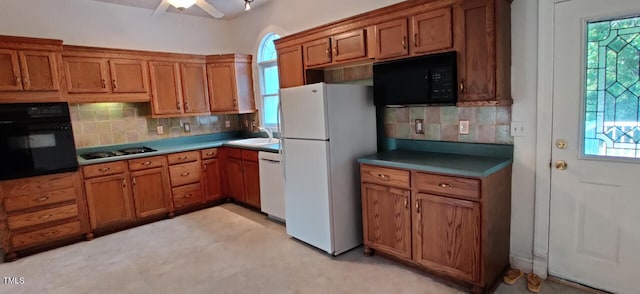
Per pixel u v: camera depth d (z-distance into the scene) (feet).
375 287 8.05
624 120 6.78
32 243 10.71
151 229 12.46
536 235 8.04
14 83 10.34
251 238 11.27
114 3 13.58
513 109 8.01
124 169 12.44
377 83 9.33
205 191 14.61
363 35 9.60
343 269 8.97
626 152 6.82
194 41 15.83
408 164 8.18
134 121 14.35
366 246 9.62
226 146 14.87
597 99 7.02
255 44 15.55
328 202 9.46
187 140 15.85
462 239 7.52
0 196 10.16
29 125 10.52
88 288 8.56
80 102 12.16
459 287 7.88
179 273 9.14
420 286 8.02
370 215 9.32
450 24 7.85
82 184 11.60
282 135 10.64
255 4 14.49
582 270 7.59
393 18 8.85
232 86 15.38
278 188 12.26
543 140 7.68
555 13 7.23
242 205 14.97
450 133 9.30
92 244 11.34
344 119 9.61
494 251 7.69
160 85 14.02
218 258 9.91
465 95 7.84
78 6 12.87
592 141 7.17
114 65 12.85
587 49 7.00
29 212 10.66
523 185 8.08
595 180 7.20
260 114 15.97
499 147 8.36
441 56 7.93
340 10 11.80
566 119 7.36
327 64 10.75
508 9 7.61
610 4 6.63
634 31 6.52
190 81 14.79
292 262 9.48
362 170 9.30
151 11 14.53
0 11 11.44
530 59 7.62
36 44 10.62
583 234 7.48
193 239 11.38
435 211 7.89
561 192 7.63
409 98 8.64
